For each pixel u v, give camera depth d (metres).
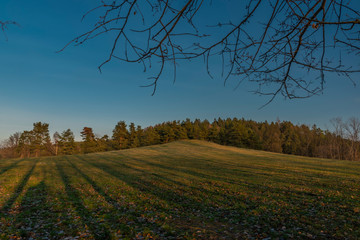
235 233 5.89
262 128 84.56
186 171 18.41
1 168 20.89
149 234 5.81
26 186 12.25
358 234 5.53
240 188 11.26
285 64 1.73
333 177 13.68
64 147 59.50
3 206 8.23
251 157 30.36
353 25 1.39
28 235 5.66
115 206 8.49
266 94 1.81
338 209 7.52
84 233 5.87
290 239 5.38
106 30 1.42
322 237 5.44
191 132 66.56
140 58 1.59
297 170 17.02
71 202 8.98
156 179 14.85
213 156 32.38
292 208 7.79
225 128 67.38
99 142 64.94
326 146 56.91
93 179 15.11
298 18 1.54
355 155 46.53
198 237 5.69
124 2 1.37
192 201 9.16
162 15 1.52
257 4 1.45
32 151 60.38
